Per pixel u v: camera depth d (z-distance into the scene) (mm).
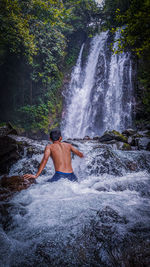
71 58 19656
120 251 1303
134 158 3982
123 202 2023
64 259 1279
